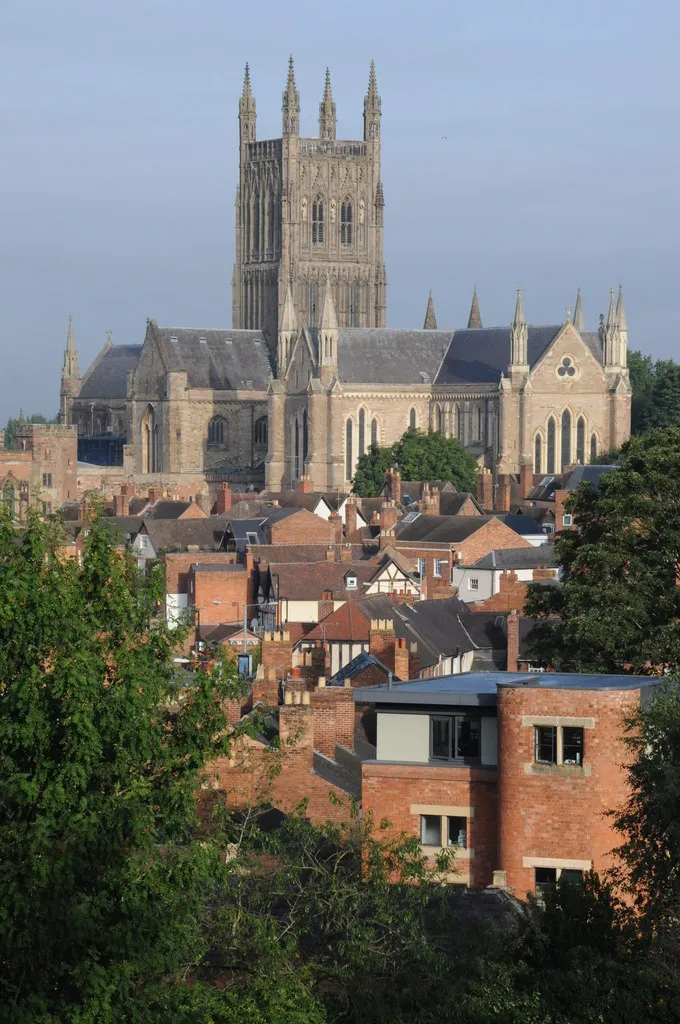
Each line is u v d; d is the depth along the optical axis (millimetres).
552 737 121625
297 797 133375
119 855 92562
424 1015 99812
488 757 126250
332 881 104250
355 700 128375
